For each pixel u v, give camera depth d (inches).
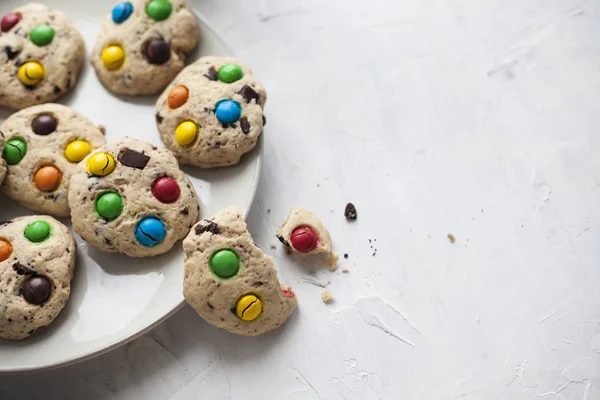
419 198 17.7
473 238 17.4
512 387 16.4
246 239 15.6
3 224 16.3
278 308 16.1
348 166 18.0
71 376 16.7
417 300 16.9
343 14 19.3
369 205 17.7
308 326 16.8
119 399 16.5
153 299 16.2
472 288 17.0
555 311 16.8
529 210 17.6
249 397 16.4
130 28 17.6
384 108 18.4
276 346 16.7
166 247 16.4
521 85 18.6
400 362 16.6
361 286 17.1
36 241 16.1
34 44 17.5
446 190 17.8
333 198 17.7
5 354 15.7
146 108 17.8
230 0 19.4
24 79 17.3
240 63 17.4
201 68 17.3
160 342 16.7
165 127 17.2
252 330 16.1
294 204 17.7
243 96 17.0
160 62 17.5
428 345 16.6
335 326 16.8
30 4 18.1
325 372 16.5
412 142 18.1
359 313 16.8
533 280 17.0
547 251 17.3
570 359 16.5
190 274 15.5
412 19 19.2
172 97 17.1
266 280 15.8
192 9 19.3
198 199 17.1
